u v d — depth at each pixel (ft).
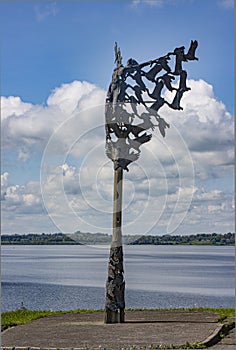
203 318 39.58
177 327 35.63
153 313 43.04
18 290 82.38
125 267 148.25
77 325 37.19
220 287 89.56
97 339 32.07
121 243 38.34
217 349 29.71
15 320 40.11
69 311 45.29
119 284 38.22
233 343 31.40
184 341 31.07
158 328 35.37
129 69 38.45
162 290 84.74
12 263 161.68
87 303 67.31
